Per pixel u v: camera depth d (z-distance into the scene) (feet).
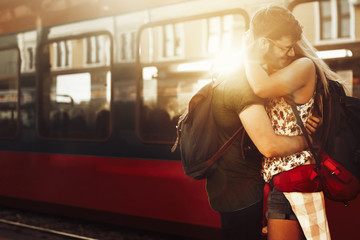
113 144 14.29
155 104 13.28
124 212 13.99
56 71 15.89
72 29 15.37
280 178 5.39
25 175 16.83
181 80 12.74
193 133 5.64
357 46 10.09
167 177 12.97
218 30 12.08
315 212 5.36
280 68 5.47
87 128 15.02
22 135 16.92
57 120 15.87
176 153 12.83
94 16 14.76
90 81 14.90
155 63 13.26
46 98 16.20
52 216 17.63
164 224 13.09
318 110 5.60
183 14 12.71
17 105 17.08
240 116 5.29
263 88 5.15
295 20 5.54
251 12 11.54
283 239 5.44
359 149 5.66
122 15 14.03
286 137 5.31
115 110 14.23
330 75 5.75
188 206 12.58
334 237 10.18
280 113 5.46
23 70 16.87
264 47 5.49
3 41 17.52
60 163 15.72
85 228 15.87
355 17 10.10
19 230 15.81
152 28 13.33
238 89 5.31
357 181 5.61
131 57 13.83
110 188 14.35
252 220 5.56
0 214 18.10
